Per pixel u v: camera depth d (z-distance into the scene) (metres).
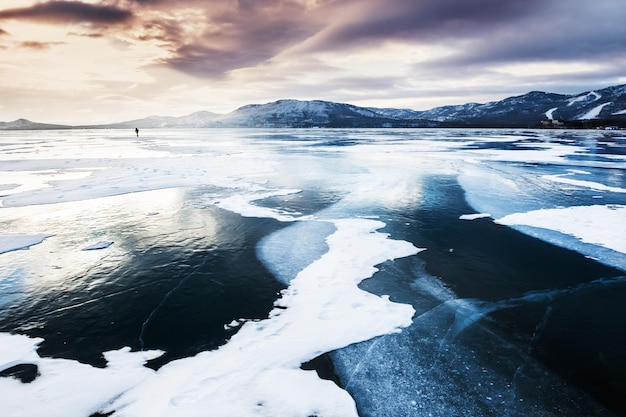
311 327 6.20
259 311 6.75
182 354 5.55
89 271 8.47
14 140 67.50
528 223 11.89
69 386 4.86
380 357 5.40
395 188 17.77
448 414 4.35
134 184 18.62
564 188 17.47
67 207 14.12
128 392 4.74
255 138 68.62
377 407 4.47
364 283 7.81
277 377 4.98
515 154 32.84
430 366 5.21
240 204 14.62
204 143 52.91
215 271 8.45
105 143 54.34
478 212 13.38
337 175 21.61
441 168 24.28
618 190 16.86
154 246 10.04
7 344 5.82
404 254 9.40
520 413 4.37
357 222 12.18
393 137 69.00
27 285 7.78
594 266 8.59
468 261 8.95
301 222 12.20
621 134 74.12
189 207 14.15
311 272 8.37
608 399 4.60
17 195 16.06
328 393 4.69
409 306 6.87
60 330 6.21
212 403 4.52
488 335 5.96
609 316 6.52
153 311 6.77
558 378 4.97
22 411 4.42
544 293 7.37
